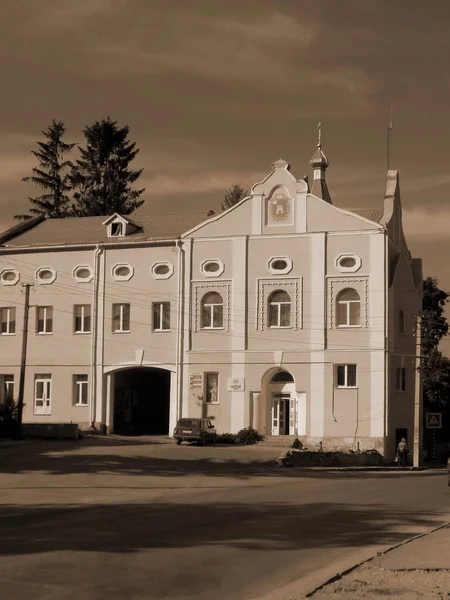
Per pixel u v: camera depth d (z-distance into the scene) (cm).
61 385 5938
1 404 5384
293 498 2678
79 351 5928
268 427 5631
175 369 5744
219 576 1321
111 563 1379
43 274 6050
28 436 5272
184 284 5788
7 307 6094
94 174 8931
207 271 5766
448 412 7875
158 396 6469
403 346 5850
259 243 5684
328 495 2817
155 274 5847
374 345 5428
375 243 5491
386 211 5866
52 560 1384
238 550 1567
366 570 1387
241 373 5622
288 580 1309
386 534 1858
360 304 5491
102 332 5900
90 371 5888
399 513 2289
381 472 4559
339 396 5459
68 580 1233
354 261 5522
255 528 1877
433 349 7856
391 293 5606
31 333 6031
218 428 5631
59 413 5919
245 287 5675
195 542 1641
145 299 5847
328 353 5500
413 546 1662
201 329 5734
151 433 6122
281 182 5678
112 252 5944
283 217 5662
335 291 5534
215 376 5697
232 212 5756
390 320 5575
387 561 1485
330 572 1378
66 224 6469
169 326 5803
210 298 5766
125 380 6134
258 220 5700
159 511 2191
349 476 4094
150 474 3759
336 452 4906
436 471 4794
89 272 5966
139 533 1744
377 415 5388
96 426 5806
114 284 5912
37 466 3897
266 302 5647
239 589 1234
